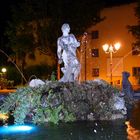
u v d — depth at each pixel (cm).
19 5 4812
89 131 1217
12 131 1252
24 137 1130
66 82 1581
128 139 1063
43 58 5731
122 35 5669
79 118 1506
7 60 5631
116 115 1554
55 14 4659
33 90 1515
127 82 1942
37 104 1488
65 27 1817
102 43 5797
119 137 1096
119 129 1250
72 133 1184
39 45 4734
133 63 5562
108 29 5772
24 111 1470
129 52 5581
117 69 5669
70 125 1370
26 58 5703
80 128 1290
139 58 5519
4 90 4212
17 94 1538
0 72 5491
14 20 4809
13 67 5491
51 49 4706
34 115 1479
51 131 1234
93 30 5878
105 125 1356
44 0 4694
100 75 5744
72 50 1805
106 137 1102
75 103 1519
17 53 5069
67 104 1506
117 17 5716
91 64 5816
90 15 4731
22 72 5459
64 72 1798
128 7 5628
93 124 1388
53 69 5425
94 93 1565
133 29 4750
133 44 4844
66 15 4688
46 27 4669
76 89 1545
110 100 1580
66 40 1800
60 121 1470
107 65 5703
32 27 4788
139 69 5519
